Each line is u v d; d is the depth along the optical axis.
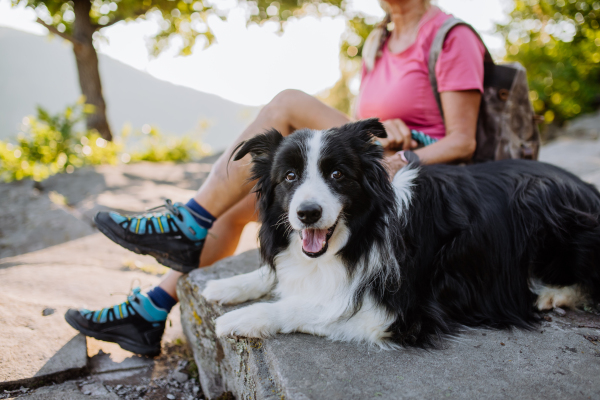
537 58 14.53
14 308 2.55
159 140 11.95
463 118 2.50
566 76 13.52
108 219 2.35
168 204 2.39
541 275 2.21
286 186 2.01
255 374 1.73
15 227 4.50
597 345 1.81
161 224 2.36
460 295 2.02
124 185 6.56
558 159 7.38
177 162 11.05
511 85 2.57
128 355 2.51
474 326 2.00
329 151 1.94
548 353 1.73
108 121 11.19
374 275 1.91
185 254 2.41
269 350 1.76
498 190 2.22
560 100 14.12
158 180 7.23
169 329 2.88
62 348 2.27
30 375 2.02
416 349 1.78
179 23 11.86
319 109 2.46
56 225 4.52
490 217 2.11
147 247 2.37
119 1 10.38
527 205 2.17
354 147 2.01
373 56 3.00
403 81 2.70
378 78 2.94
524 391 1.47
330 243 1.97
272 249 2.13
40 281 3.04
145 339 2.43
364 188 1.98
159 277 3.45
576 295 2.18
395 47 2.89
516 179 2.26
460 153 2.48
